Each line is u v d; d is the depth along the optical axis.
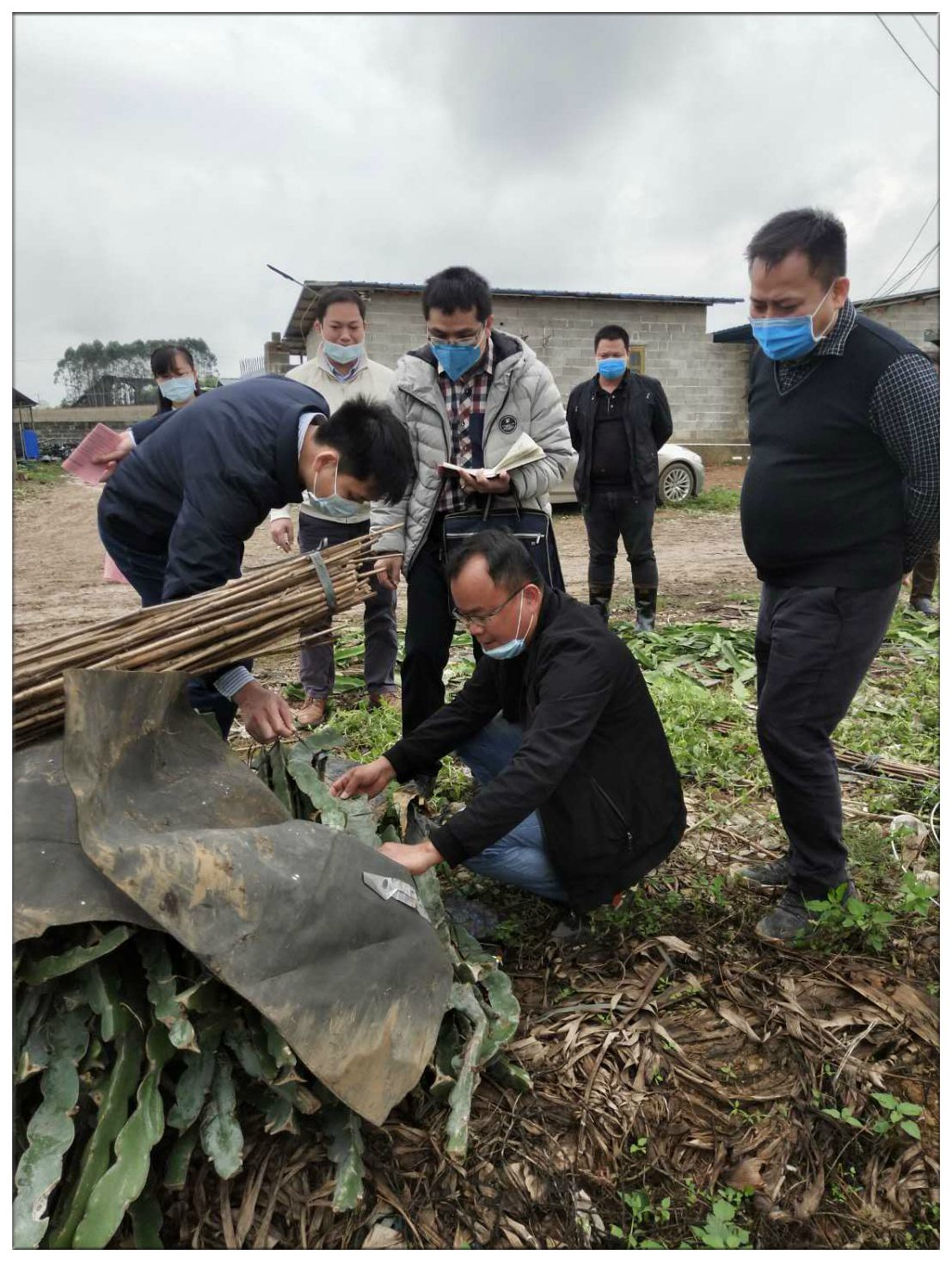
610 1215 1.76
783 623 2.43
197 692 2.38
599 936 2.53
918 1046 2.10
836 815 2.46
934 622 5.95
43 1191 1.40
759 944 2.50
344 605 2.26
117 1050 1.57
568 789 2.33
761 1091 2.02
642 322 16.98
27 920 1.46
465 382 3.23
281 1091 1.66
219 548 2.25
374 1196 1.76
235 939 1.52
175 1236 1.64
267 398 2.33
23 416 26.66
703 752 3.72
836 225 2.13
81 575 9.32
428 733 2.57
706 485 15.73
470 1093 1.84
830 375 2.25
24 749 1.70
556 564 3.40
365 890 1.71
